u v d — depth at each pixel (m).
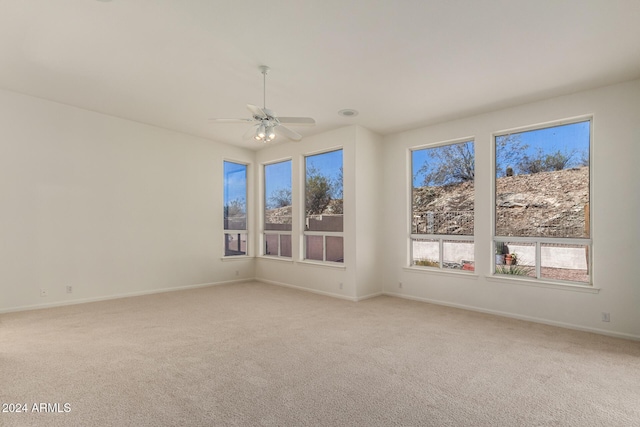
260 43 3.09
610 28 2.75
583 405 2.29
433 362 2.97
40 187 4.64
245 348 3.28
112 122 5.28
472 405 2.28
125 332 3.72
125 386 2.49
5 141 4.39
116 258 5.34
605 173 3.80
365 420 2.10
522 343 3.45
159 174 5.82
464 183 5.03
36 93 4.44
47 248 4.70
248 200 7.27
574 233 4.07
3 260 4.37
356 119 5.16
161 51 3.26
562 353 3.19
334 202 5.87
